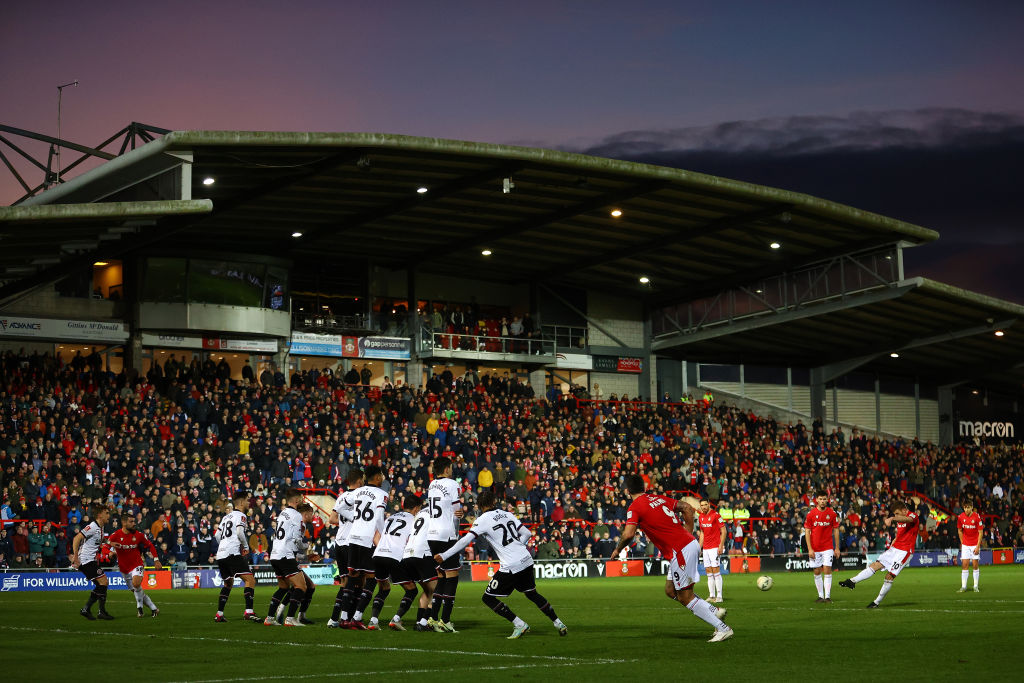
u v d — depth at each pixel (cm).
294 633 1534
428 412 4369
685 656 1215
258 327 4428
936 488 5219
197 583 3138
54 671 1110
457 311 5069
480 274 5141
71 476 3247
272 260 4462
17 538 2948
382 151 3362
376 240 4562
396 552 1566
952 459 5691
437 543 1561
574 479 4172
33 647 1359
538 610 2056
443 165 3606
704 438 4912
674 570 1362
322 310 4744
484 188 3888
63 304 4131
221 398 3966
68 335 4112
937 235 4391
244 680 1027
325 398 4238
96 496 3183
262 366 4572
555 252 4831
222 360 4472
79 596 2634
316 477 3703
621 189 3997
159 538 3150
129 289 4253
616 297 5450
